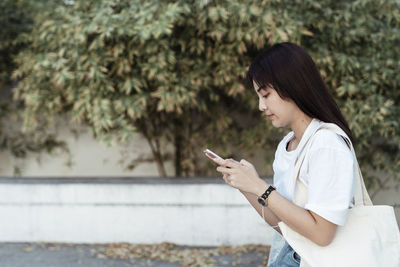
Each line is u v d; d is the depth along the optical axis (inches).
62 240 164.4
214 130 190.9
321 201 46.6
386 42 162.7
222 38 157.5
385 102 160.2
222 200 159.5
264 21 143.6
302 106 51.2
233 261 144.9
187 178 176.1
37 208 164.2
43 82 167.6
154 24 136.9
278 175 57.7
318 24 154.8
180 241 161.5
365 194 52.2
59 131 212.4
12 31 186.4
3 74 193.5
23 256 149.3
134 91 167.0
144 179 173.5
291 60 50.9
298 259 57.1
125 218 162.4
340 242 49.1
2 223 165.2
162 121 198.2
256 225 159.5
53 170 214.2
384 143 183.6
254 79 53.4
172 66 158.1
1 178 181.5
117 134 175.2
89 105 154.2
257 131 184.5
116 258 148.0
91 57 151.8
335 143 48.2
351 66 159.0
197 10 143.4
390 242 49.5
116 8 153.7
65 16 156.6
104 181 168.7
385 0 152.9
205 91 182.2
